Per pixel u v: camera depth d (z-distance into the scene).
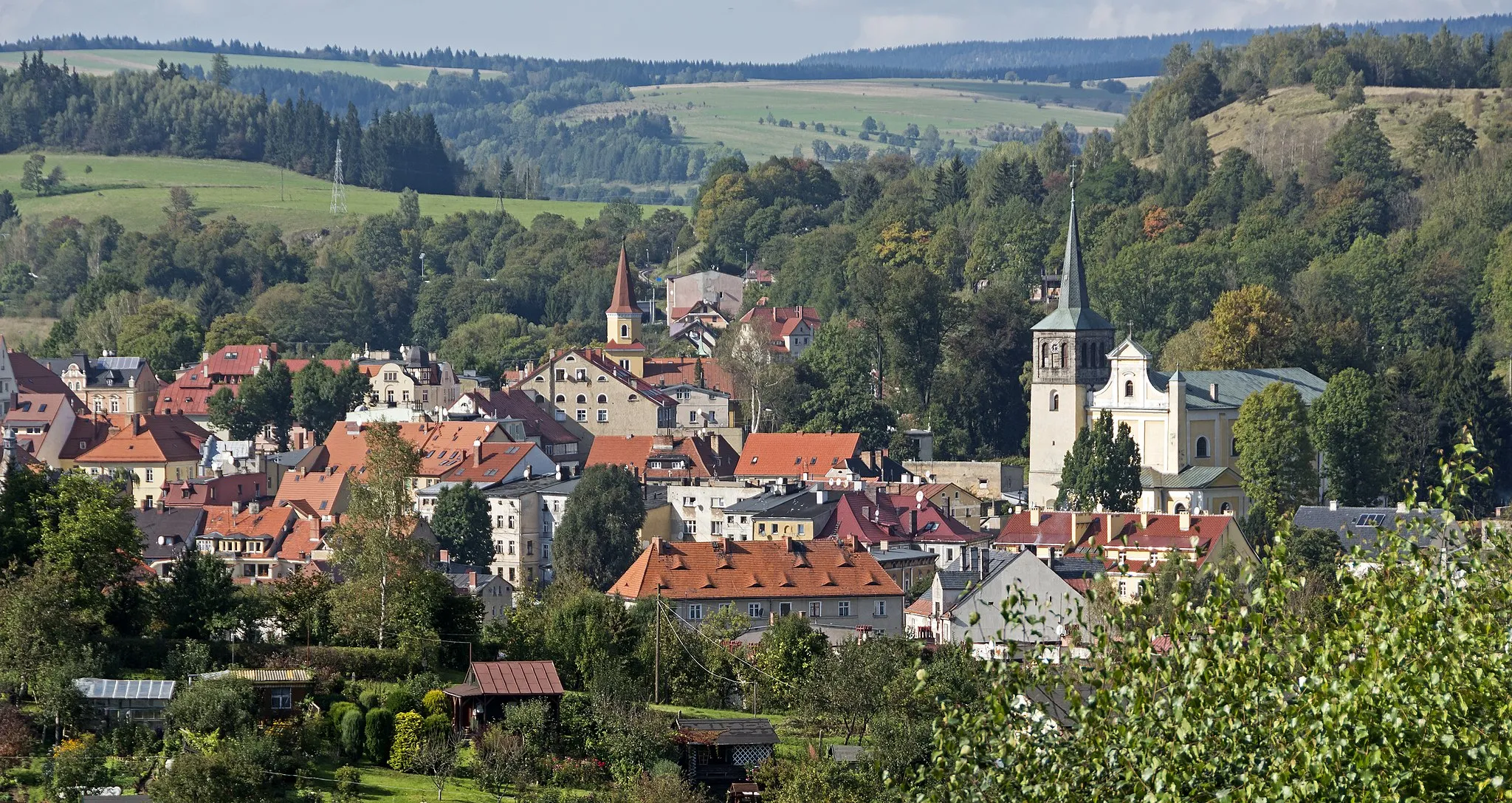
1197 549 107.50
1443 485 108.94
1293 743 98.12
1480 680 98.75
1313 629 102.25
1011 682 106.19
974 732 107.88
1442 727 97.31
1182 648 103.12
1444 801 96.31
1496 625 101.31
